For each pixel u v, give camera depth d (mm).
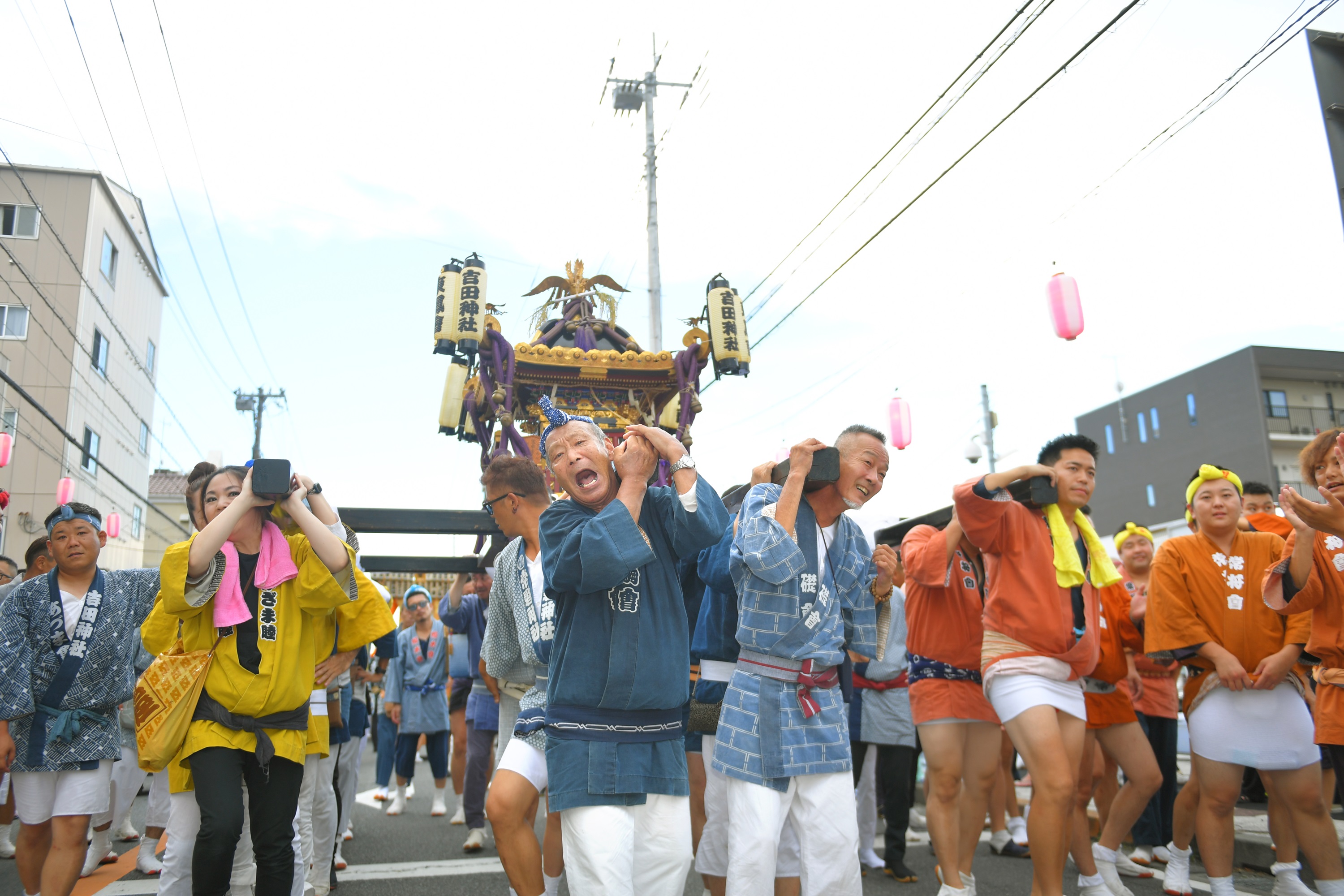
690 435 7363
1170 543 4484
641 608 2885
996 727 4352
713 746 3609
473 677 6277
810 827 3025
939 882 5109
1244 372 32188
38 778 3859
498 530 5801
